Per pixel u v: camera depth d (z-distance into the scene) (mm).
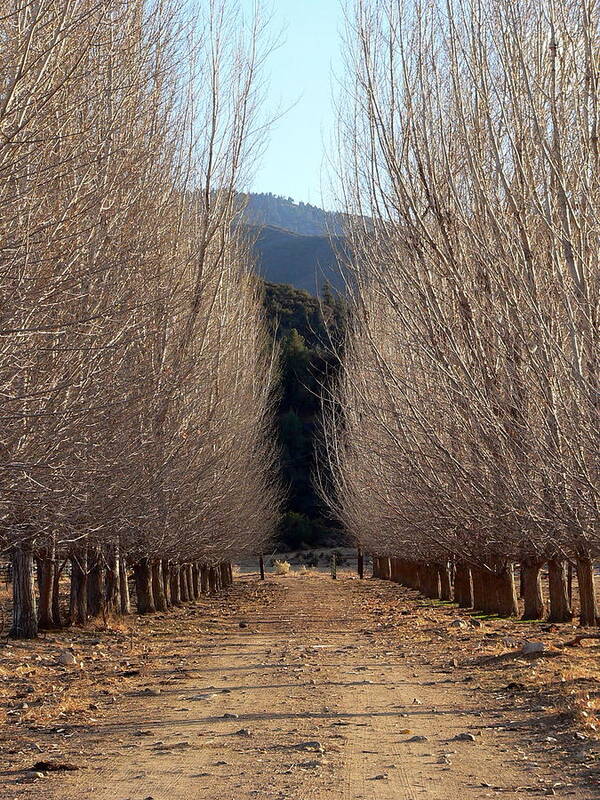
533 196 13055
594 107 12383
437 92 15695
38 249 10820
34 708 11711
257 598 43031
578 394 13117
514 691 12547
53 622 24609
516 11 13594
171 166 17344
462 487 18594
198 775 7918
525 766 8211
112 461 14594
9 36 10016
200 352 19094
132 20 14109
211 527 30828
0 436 11234
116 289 13180
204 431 22906
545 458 14266
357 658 17297
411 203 15867
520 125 13539
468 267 15398
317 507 84688
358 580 62750
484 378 15477
